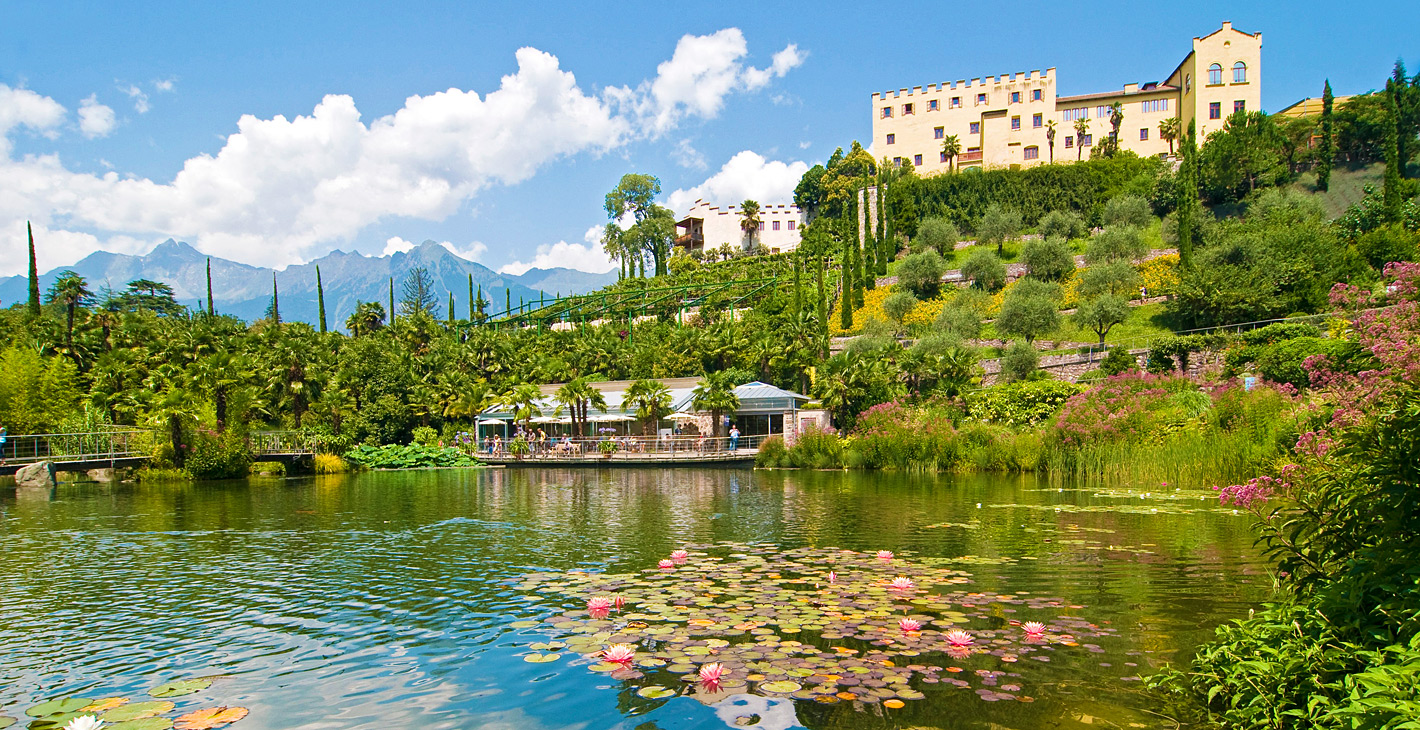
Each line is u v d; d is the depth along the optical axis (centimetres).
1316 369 1426
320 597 1059
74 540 1617
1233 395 2422
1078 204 8800
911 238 9294
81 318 5641
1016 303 5881
